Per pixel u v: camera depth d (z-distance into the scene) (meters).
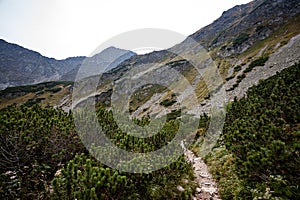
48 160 8.47
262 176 6.82
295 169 5.85
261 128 8.73
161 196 6.94
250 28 94.00
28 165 7.89
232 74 57.91
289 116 9.42
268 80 19.47
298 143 6.04
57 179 5.91
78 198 5.16
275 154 6.15
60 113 11.23
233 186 8.14
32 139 8.15
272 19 89.56
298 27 71.19
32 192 6.34
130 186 6.17
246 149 7.93
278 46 60.44
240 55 75.44
